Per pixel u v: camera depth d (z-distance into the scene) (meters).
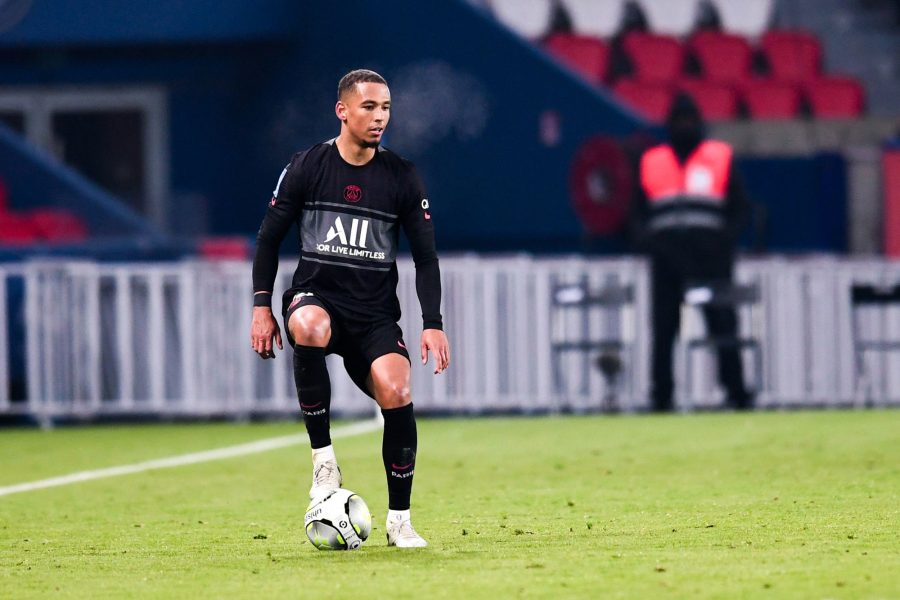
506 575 17.50
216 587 17.20
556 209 60.31
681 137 48.28
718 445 36.19
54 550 21.28
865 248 60.12
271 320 20.44
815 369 49.91
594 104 59.88
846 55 84.06
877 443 35.69
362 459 34.78
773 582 16.62
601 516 23.80
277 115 65.75
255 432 43.31
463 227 61.56
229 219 66.94
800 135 69.31
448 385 47.78
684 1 79.75
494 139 61.12
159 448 39.06
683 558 18.69
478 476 30.84
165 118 67.31
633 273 48.75
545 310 48.41
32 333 46.66
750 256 55.66
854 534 20.92
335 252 20.05
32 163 57.88
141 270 46.91
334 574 17.92
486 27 61.22
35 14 64.69
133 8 64.62
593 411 48.94
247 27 64.38
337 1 63.94
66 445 40.38
